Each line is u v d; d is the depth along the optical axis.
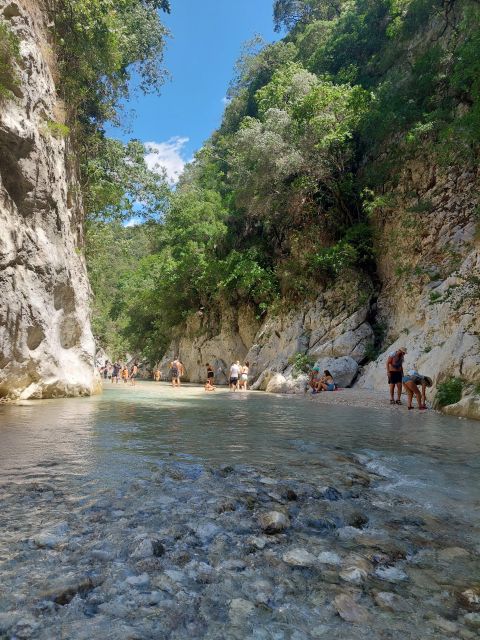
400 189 24.62
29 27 13.52
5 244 11.98
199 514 3.21
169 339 48.09
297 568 2.51
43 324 13.27
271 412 11.38
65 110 16.25
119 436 6.58
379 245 25.92
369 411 12.27
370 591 2.28
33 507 3.28
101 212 23.83
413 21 28.72
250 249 34.00
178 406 12.64
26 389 12.95
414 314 21.80
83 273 17.06
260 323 34.97
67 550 2.59
